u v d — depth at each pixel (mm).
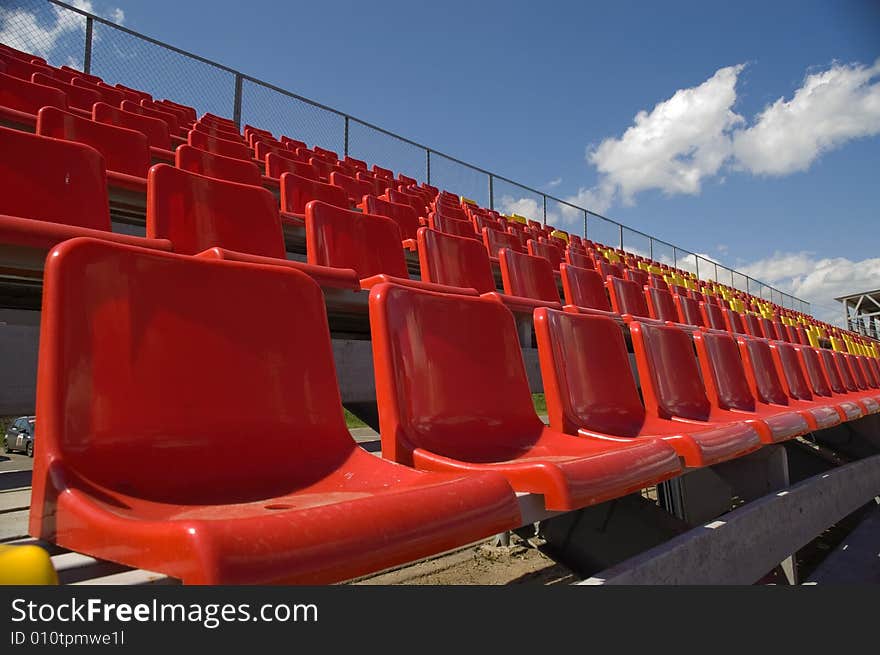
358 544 789
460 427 1701
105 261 1104
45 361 955
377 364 1552
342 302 2676
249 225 3004
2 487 1881
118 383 1062
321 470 1325
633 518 2539
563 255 8039
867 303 38781
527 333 3678
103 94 7645
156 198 2646
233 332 1306
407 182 12484
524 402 1995
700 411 3070
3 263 1734
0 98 5066
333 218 3412
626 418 2432
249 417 1265
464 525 963
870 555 3830
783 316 19828
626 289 5781
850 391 6898
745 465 3000
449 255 4051
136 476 1032
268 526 723
